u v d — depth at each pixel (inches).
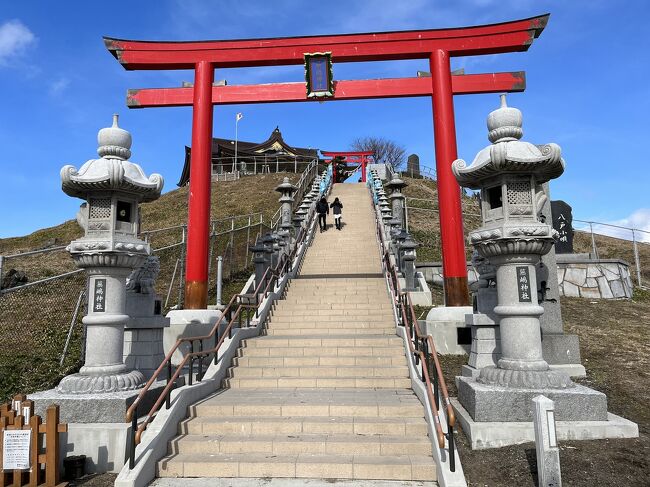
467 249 860.0
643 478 204.8
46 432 226.1
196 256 487.5
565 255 642.2
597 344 419.8
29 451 224.1
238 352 387.9
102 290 276.7
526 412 244.4
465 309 452.1
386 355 379.2
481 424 241.3
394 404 283.6
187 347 427.5
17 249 935.0
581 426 237.6
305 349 387.9
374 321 472.1
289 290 572.4
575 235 1010.7
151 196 301.6
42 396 254.4
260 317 467.5
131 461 221.3
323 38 538.9
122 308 282.8
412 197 1339.8
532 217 273.9
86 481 227.5
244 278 750.5
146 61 536.4
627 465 213.6
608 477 206.5
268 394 316.8
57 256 794.8
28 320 477.4
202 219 498.3
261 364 373.1
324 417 276.7
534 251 266.5
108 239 272.7
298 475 231.0
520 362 261.3
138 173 295.6
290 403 289.0
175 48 540.7
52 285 573.6
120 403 249.6
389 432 261.6
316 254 755.4
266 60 540.4
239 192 1492.4
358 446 245.8
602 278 616.4
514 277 269.1
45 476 224.2
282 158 2162.9
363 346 389.4
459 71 538.0
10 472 224.1
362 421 267.0
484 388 253.3
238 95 559.5
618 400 302.5
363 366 358.3
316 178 1357.0
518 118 284.4
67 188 278.4
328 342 400.2
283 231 703.7
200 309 471.2
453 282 471.5
